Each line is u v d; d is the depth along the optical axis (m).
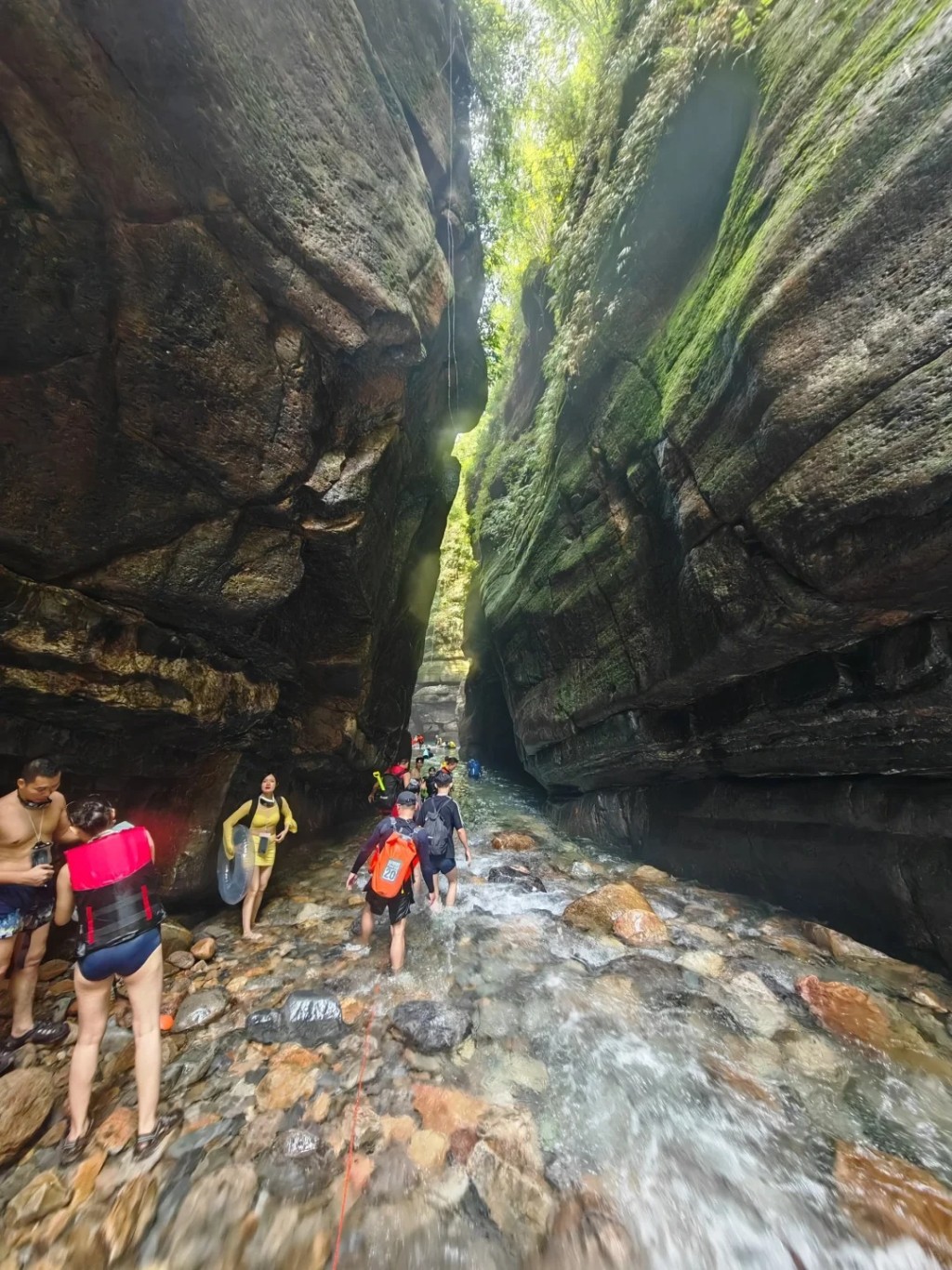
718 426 4.37
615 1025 3.85
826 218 3.29
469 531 19.45
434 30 5.75
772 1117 3.06
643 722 7.21
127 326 3.20
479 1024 3.86
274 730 6.90
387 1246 2.32
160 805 5.63
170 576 4.32
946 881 4.18
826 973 4.46
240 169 3.00
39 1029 3.56
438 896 6.20
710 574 4.63
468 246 7.57
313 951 5.04
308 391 4.14
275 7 3.03
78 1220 2.38
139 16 2.38
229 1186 2.53
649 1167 2.73
